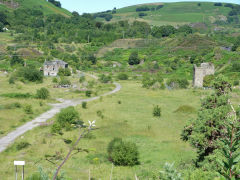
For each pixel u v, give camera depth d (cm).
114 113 4600
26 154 2714
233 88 6638
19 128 3697
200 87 7475
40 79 8500
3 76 8925
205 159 1919
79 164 2467
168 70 11112
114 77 10650
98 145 2986
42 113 4644
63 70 10369
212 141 1947
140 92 7156
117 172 2319
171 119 4225
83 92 7112
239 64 9138
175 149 2909
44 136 3259
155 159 2644
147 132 3519
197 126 2011
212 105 2125
